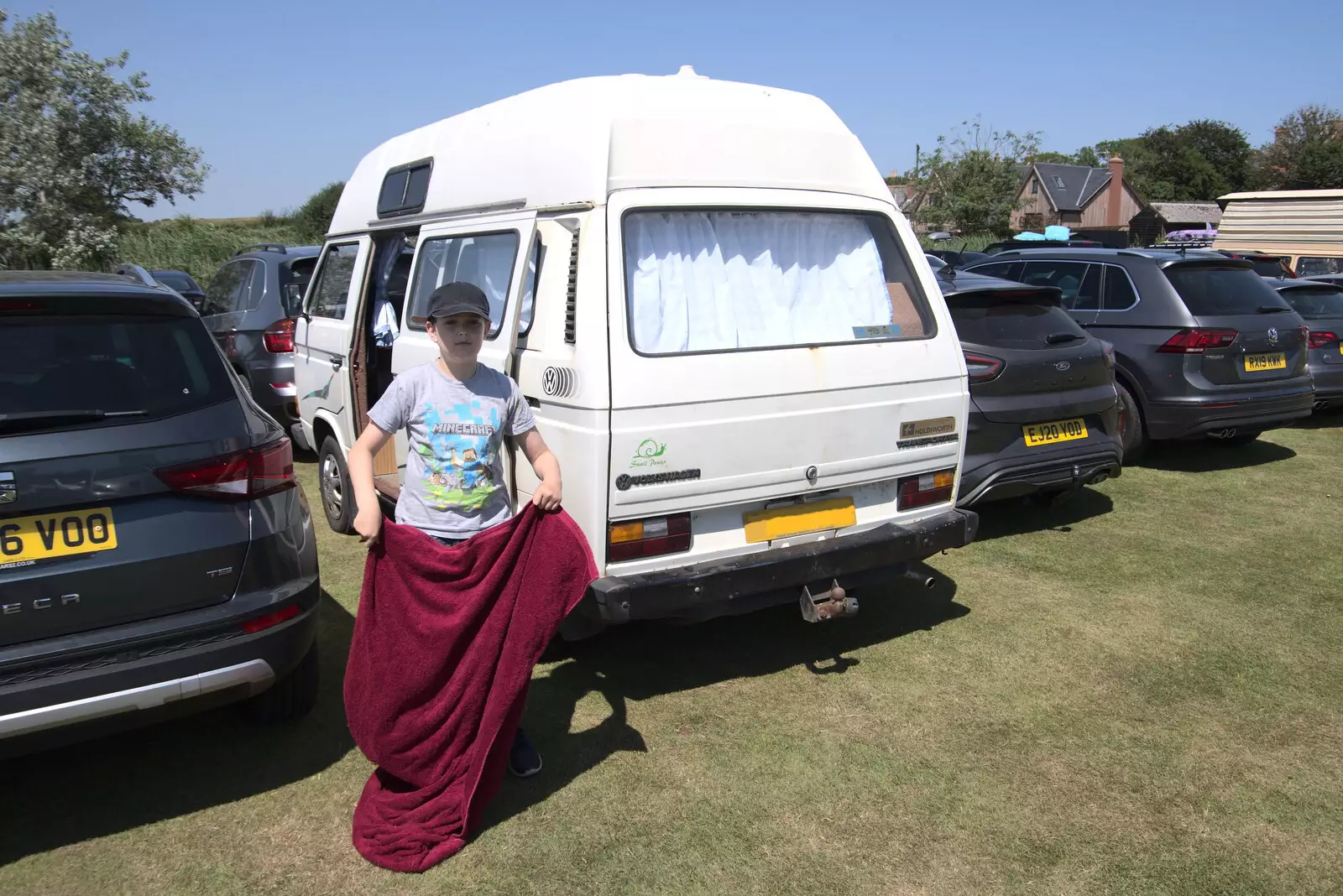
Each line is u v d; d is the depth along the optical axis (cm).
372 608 285
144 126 2073
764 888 267
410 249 579
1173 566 524
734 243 371
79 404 276
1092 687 386
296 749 338
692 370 339
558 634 404
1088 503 648
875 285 405
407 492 302
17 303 275
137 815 299
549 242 356
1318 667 404
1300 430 904
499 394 297
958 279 664
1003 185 4131
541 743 342
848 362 376
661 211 347
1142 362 706
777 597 367
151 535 277
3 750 260
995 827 295
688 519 347
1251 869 276
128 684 270
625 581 331
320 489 638
